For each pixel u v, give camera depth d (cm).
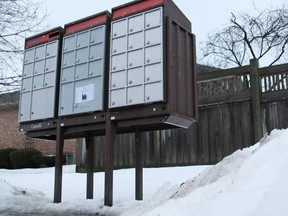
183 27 728
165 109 656
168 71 664
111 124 717
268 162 374
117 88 709
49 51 838
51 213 702
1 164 2002
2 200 781
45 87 830
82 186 1004
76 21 808
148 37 690
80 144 1363
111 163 704
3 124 2327
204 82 1157
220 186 424
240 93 1093
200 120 1162
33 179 1192
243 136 1083
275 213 285
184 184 578
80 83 770
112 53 729
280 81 1038
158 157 1220
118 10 743
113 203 723
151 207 538
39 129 834
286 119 1019
